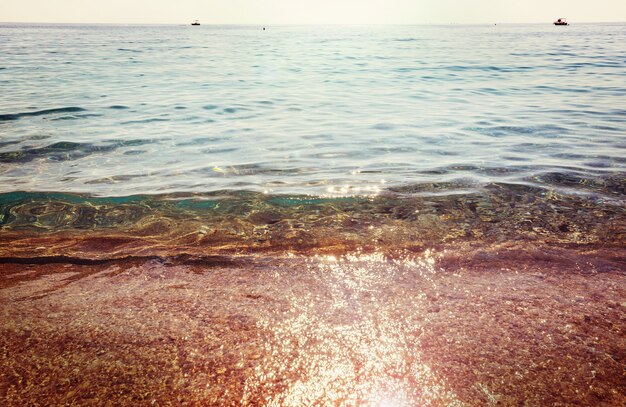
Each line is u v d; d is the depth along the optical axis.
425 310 2.02
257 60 20.77
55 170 4.40
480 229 3.02
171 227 3.11
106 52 25.47
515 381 1.55
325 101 9.27
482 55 22.86
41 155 4.92
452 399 1.47
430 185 3.98
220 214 3.36
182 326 1.89
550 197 3.61
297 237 2.93
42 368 1.62
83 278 2.34
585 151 5.04
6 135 5.79
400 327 1.88
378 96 10.01
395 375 1.59
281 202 3.60
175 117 7.36
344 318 1.96
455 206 3.46
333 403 1.46
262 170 4.49
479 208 3.41
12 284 2.27
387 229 3.05
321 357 1.69
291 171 4.46
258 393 1.50
